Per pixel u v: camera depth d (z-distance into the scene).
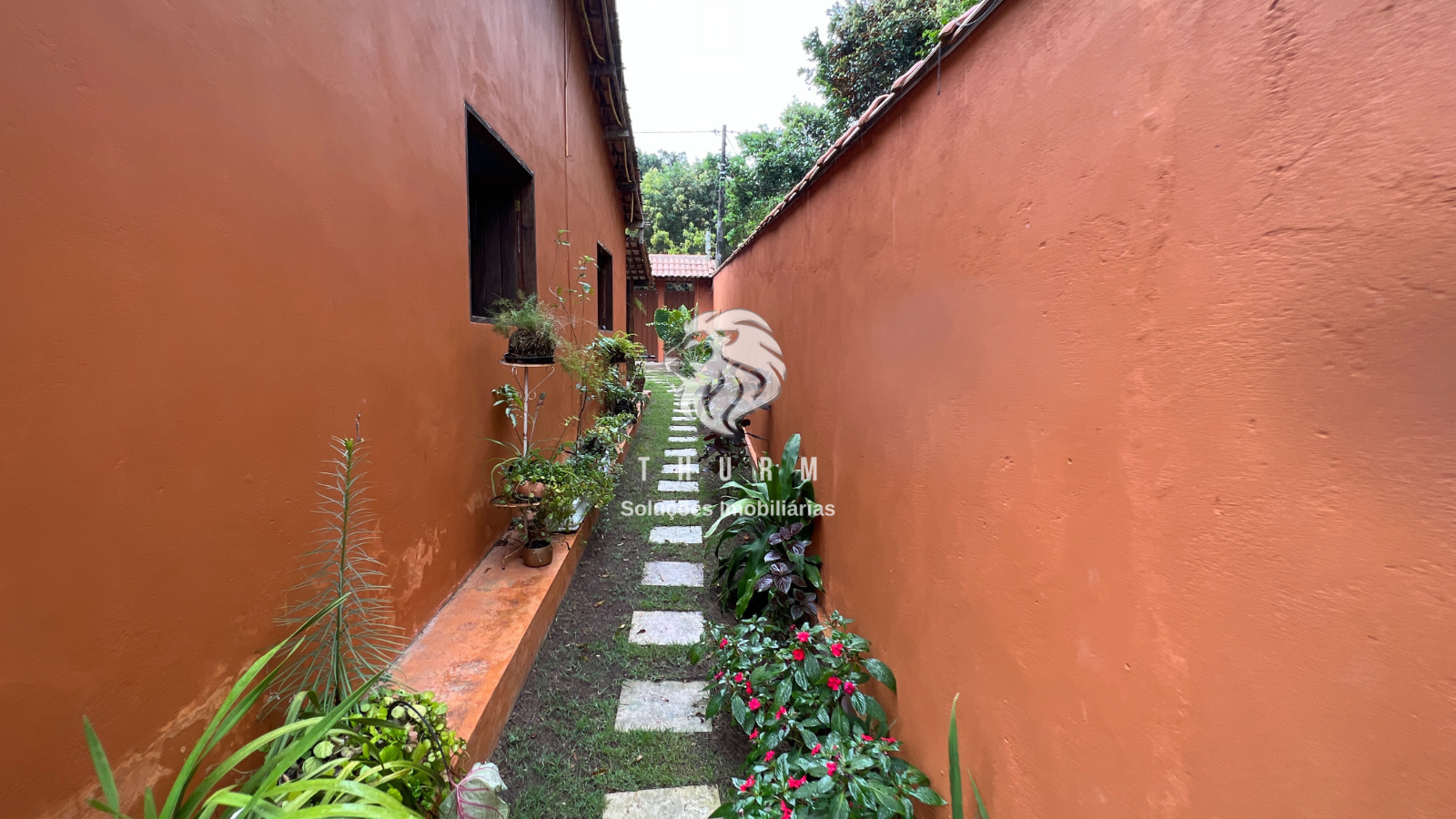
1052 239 0.96
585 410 5.58
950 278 1.36
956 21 1.26
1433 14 0.47
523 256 3.53
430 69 2.25
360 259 1.76
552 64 4.03
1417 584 0.48
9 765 0.82
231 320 1.24
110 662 0.97
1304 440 0.56
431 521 2.30
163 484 1.07
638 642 2.69
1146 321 0.76
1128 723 0.78
